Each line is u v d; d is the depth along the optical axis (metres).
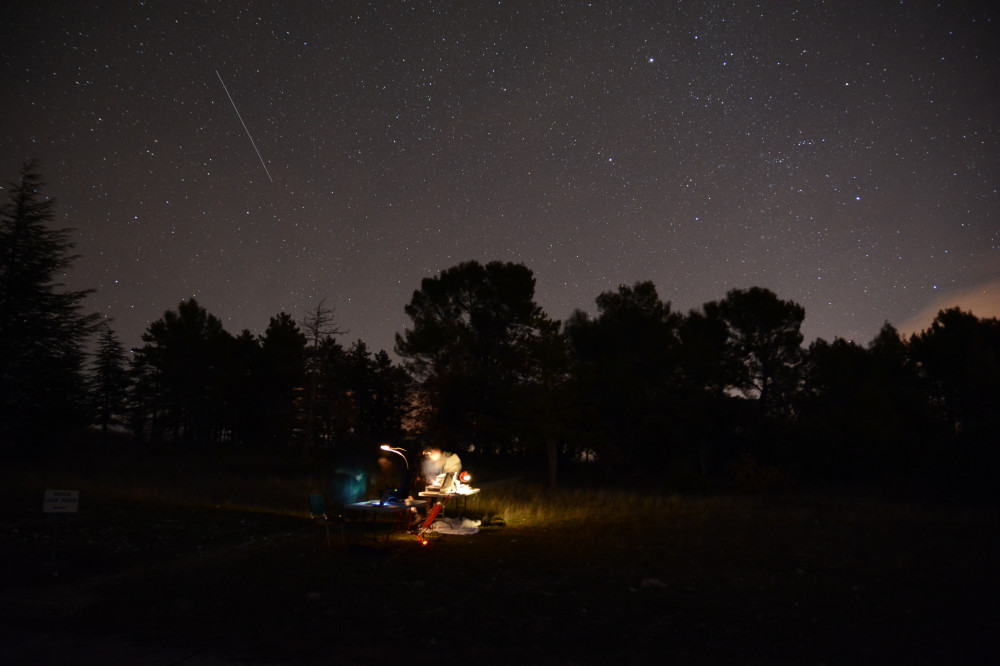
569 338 36.88
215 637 5.68
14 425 28.75
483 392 35.91
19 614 6.37
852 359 36.94
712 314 39.09
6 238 29.83
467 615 6.50
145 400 51.38
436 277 40.72
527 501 19.28
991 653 5.57
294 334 48.12
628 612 6.75
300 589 7.44
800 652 5.57
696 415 31.28
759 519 15.16
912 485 24.36
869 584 8.22
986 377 29.81
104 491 17.33
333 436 39.97
